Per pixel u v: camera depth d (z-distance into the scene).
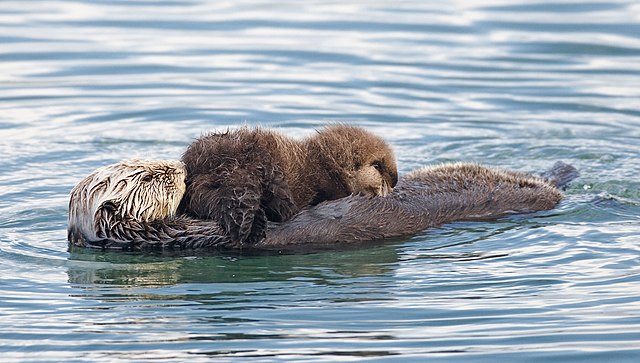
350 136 14.05
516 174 15.05
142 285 11.45
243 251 12.41
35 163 16.20
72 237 12.52
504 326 10.32
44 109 19.11
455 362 9.52
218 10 26.30
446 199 14.02
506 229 13.48
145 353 9.66
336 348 9.79
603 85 20.72
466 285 11.45
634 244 12.69
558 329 10.23
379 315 10.59
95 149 17.03
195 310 10.71
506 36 23.78
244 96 19.91
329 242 12.80
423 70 21.56
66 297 11.06
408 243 12.98
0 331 10.15
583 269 11.89
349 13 25.95
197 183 12.41
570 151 17.19
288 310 10.71
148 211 12.20
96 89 20.28
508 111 19.33
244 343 9.89
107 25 24.73
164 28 24.47
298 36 23.81
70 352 9.70
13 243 12.75
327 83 20.72
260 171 12.53
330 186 13.78
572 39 23.44
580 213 14.10
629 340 9.95
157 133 17.94
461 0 27.25
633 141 17.66
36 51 22.48
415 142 17.72
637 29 23.97
